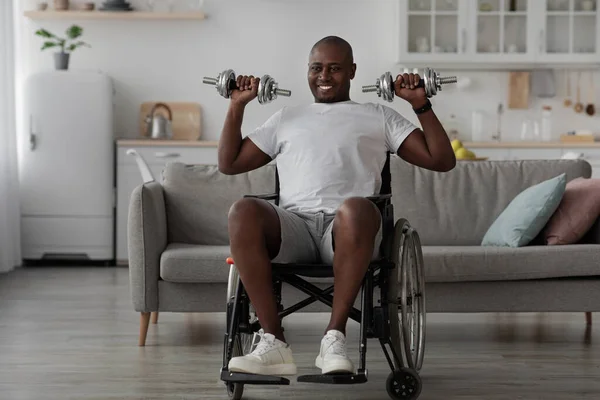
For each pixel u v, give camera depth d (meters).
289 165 3.07
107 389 3.13
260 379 2.66
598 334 4.19
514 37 7.30
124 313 4.82
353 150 3.02
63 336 4.16
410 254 3.13
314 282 3.92
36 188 6.92
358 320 2.98
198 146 7.00
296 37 7.57
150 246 3.92
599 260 3.88
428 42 7.27
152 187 4.14
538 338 4.09
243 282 2.78
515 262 3.87
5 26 6.64
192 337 4.14
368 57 7.57
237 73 7.57
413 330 3.16
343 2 7.55
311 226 2.98
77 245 6.96
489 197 4.58
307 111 3.10
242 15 7.55
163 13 7.31
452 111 7.65
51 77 6.90
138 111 7.54
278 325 2.77
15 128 6.75
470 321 4.56
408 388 2.87
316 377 2.63
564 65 7.49
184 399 3.00
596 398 3.00
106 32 7.51
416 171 4.64
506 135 7.67
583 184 4.21
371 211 2.75
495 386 3.17
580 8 7.29
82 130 6.92
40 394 3.06
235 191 4.50
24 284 5.95
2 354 3.74
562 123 7.68
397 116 3.09
